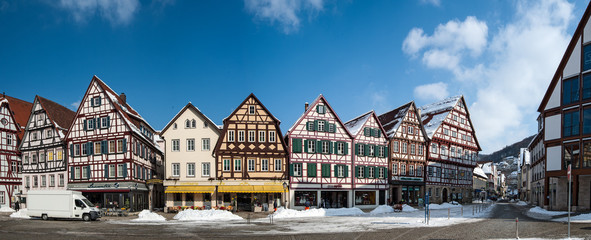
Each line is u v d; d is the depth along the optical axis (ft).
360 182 146.51
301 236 63.82
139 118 146.41
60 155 137.69
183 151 130.11
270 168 132.16
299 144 136.56
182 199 128.67
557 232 64.13
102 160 128.06
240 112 132.46
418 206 152.15
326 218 98.37
